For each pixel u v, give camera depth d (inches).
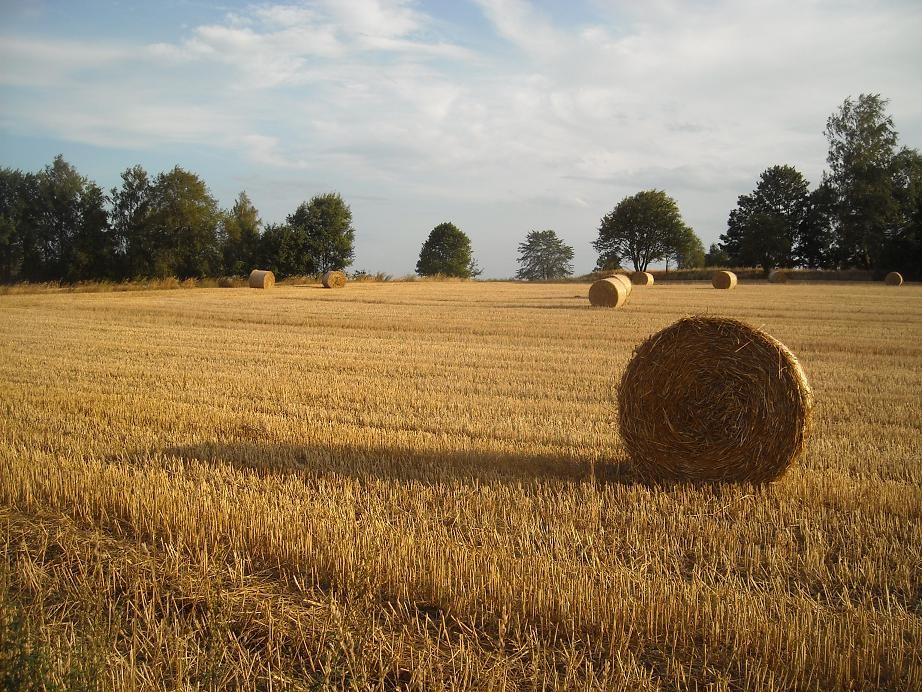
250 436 349.1
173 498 245.4
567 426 379.9
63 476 271.4
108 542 225.0
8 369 553.6
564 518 239.5
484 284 2477.9
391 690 150.8
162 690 146.2
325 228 2635.3
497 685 149.2
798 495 270.2
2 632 153.9
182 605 186.1
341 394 462.3
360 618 177.6
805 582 197.8
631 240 3732.8
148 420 381.1
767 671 156.3
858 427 376.8
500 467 300.4
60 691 135.6
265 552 216.1
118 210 2327.8
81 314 1062.4
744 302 1349.7
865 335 807.1
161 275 2285.9
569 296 1595.7
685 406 297.4
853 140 2787.9
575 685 149.0
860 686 152.3
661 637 170.7
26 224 2247.8
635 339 774.5
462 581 188.7
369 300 1429.6
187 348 691.4
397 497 258.4
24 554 216.4
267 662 159.3
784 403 281.7
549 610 178.9
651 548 217.3
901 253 2511.1
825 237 2928.2
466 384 502.0
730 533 228.1
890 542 223.8
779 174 3142.2
